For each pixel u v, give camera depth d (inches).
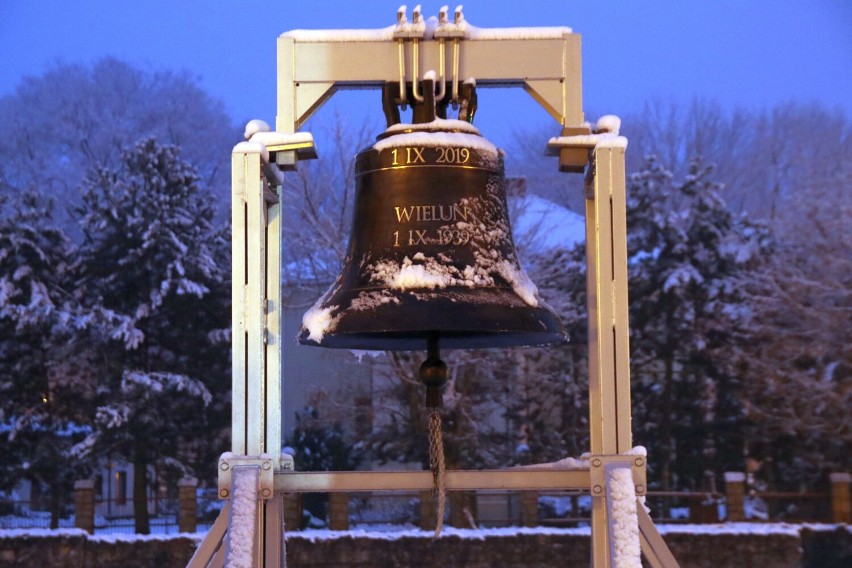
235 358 153.5
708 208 1090.7
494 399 987.3
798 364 1002.1
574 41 168.1
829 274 1000.2
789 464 1007.0
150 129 1357.0
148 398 1002.7
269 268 170.2
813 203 1037.2
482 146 162.1
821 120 1375.5
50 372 1037.8
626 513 145.7
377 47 167.6
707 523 879.7
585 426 1012.5
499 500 1004.6
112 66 1365.7
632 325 1051.9
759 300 1011.9
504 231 162.1
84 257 1085.1
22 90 1341.0
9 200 1177.4
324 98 168.6
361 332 157.1
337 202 965.8
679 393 1034.1
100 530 979.9
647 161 1130.0
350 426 1039.0
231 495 149.1
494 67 167.5
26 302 1053.2
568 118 167.6
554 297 978.1
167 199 1090.1
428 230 156.0
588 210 175.8
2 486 1016.2
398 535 740.7
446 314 148.9
